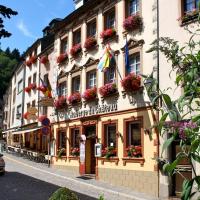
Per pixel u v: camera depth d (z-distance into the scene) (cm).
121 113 2128
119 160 2106
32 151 3784
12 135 5272
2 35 944
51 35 3922
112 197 1761
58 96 3002
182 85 500
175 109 468
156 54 1847
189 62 496
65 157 2797
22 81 4753
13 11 929
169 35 1783
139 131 2005
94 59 2492
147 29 1973
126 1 2200
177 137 450
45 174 2580
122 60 2167
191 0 1700
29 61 4191
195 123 443
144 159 1898
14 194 1688
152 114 1866
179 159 429
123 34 2181
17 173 2588
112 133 2255
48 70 3459
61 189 936
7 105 6125
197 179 405
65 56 2933
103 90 2266
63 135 2930
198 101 480
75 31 2831
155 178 1802
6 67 6191
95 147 2311
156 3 1903
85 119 2509
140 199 1677
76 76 2738
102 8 2442
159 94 480
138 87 1977
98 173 2292
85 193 1817
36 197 1625
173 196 1694
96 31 2505
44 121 2995
